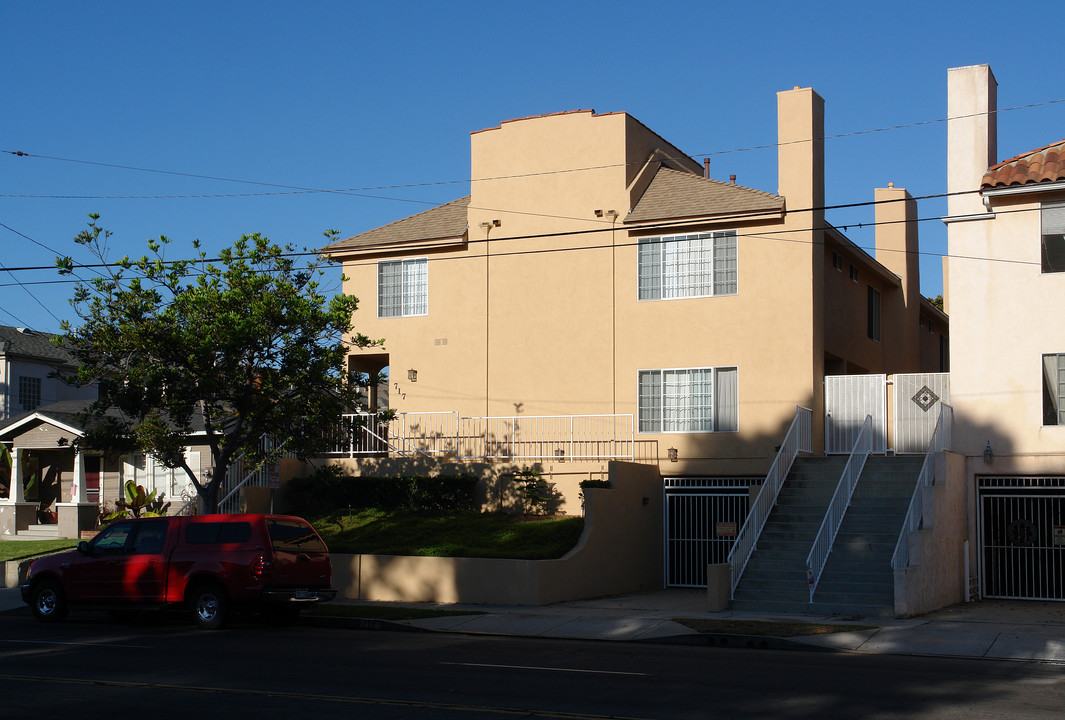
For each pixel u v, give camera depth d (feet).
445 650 48.73
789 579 65.26
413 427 92.27
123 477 109.40
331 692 36.45
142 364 68.33
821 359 82.94
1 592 77.56
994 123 76.43
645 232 86.48
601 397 86.79
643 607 66.13
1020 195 71.87
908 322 105.19
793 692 36.63
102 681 38.86
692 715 32.30
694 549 82.99
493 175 92.43
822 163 85.66
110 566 60.39
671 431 84.38
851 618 59.21
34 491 114.73
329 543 76.28
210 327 67.41
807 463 76.07
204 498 70.74
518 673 40.98
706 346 83.82
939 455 67.72
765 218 82.23
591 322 87.76
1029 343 71.46
